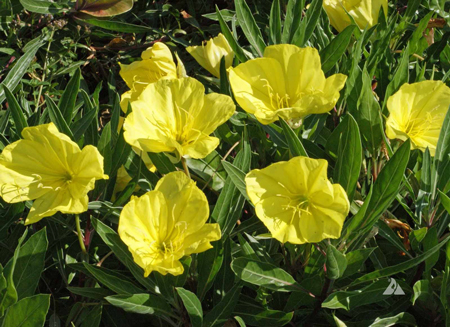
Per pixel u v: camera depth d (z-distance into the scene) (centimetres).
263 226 99
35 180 90
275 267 89
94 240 100
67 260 98
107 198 99
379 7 118
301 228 86
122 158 96
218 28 142
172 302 92
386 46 113
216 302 94
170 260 85
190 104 93
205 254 92
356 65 103
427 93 98
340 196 85
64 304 101
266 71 98
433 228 92
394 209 102
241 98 96
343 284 94
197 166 100
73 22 132
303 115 95
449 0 134
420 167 102
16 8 129
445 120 96
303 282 90
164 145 91
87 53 141
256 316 92
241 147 100
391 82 104
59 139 88
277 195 87
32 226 102
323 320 95
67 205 88
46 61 127
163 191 88
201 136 93
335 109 111
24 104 113
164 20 150
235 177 91
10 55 126
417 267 96
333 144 100
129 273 98
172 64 108
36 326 85
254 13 137
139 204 86
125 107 105
